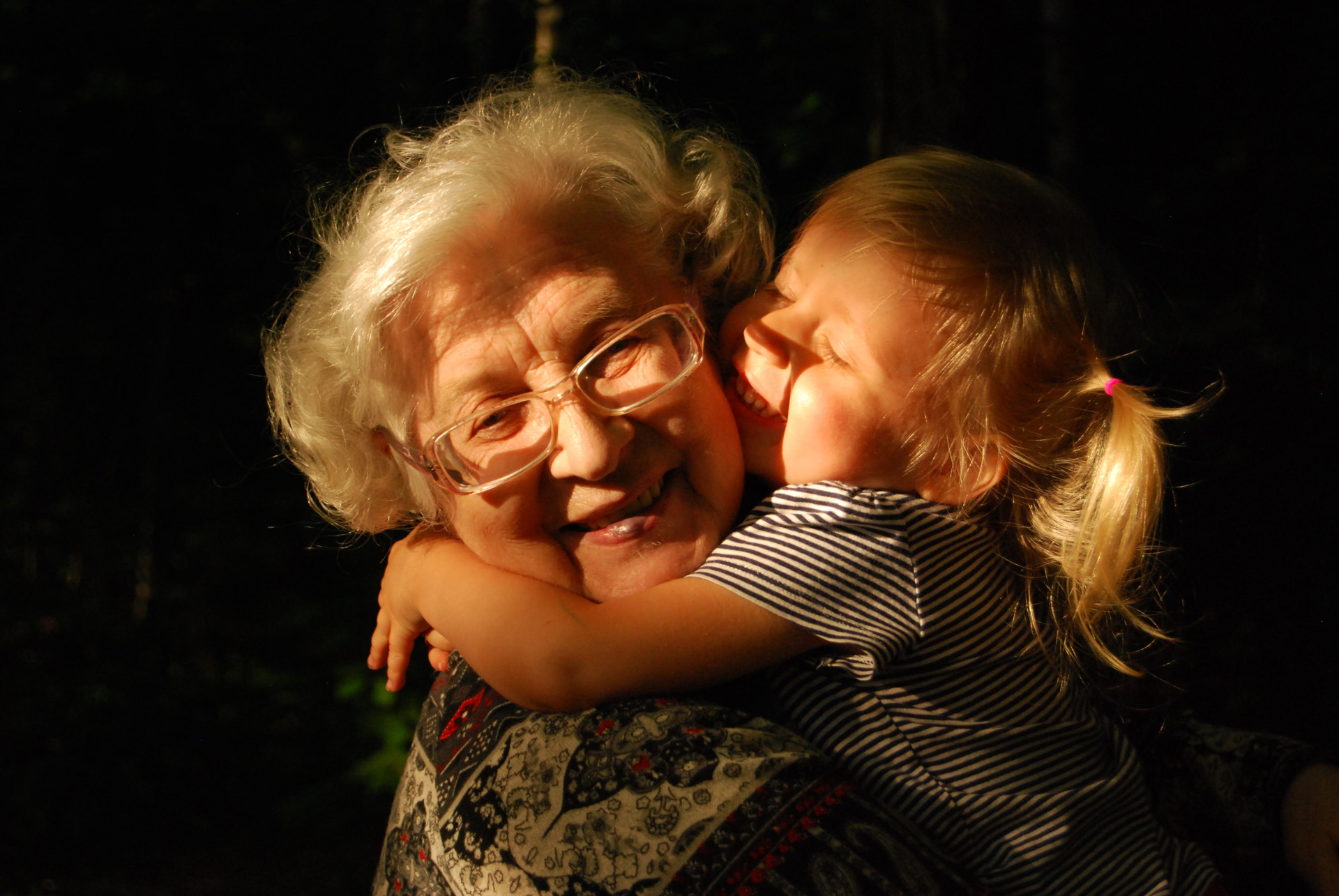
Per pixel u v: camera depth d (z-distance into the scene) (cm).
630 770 100
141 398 636
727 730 104
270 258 647
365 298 112
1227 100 486
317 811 486
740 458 123
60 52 631
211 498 604
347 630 525
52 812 497
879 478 123
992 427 125
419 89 546
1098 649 132
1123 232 455
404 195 113
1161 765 146
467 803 107
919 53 321
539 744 106
